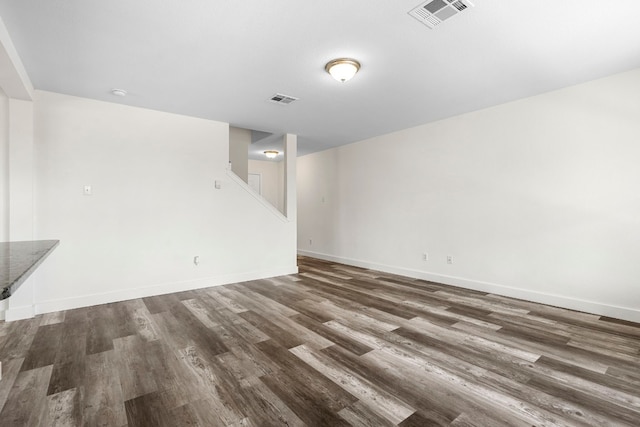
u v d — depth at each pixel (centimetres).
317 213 689
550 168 348
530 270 365
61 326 285
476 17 210
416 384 191
